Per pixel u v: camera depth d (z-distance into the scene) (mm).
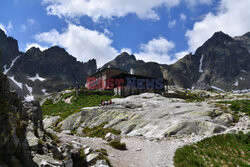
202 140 16078
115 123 27641
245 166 11219
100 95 60125
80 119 32625
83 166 8836
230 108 30094
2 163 4883
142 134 22922
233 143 15742
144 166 10586
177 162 11102
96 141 15992
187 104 31188
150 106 33188
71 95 60719
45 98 70312
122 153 13180
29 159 6250
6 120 5512
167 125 22984
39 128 9398
